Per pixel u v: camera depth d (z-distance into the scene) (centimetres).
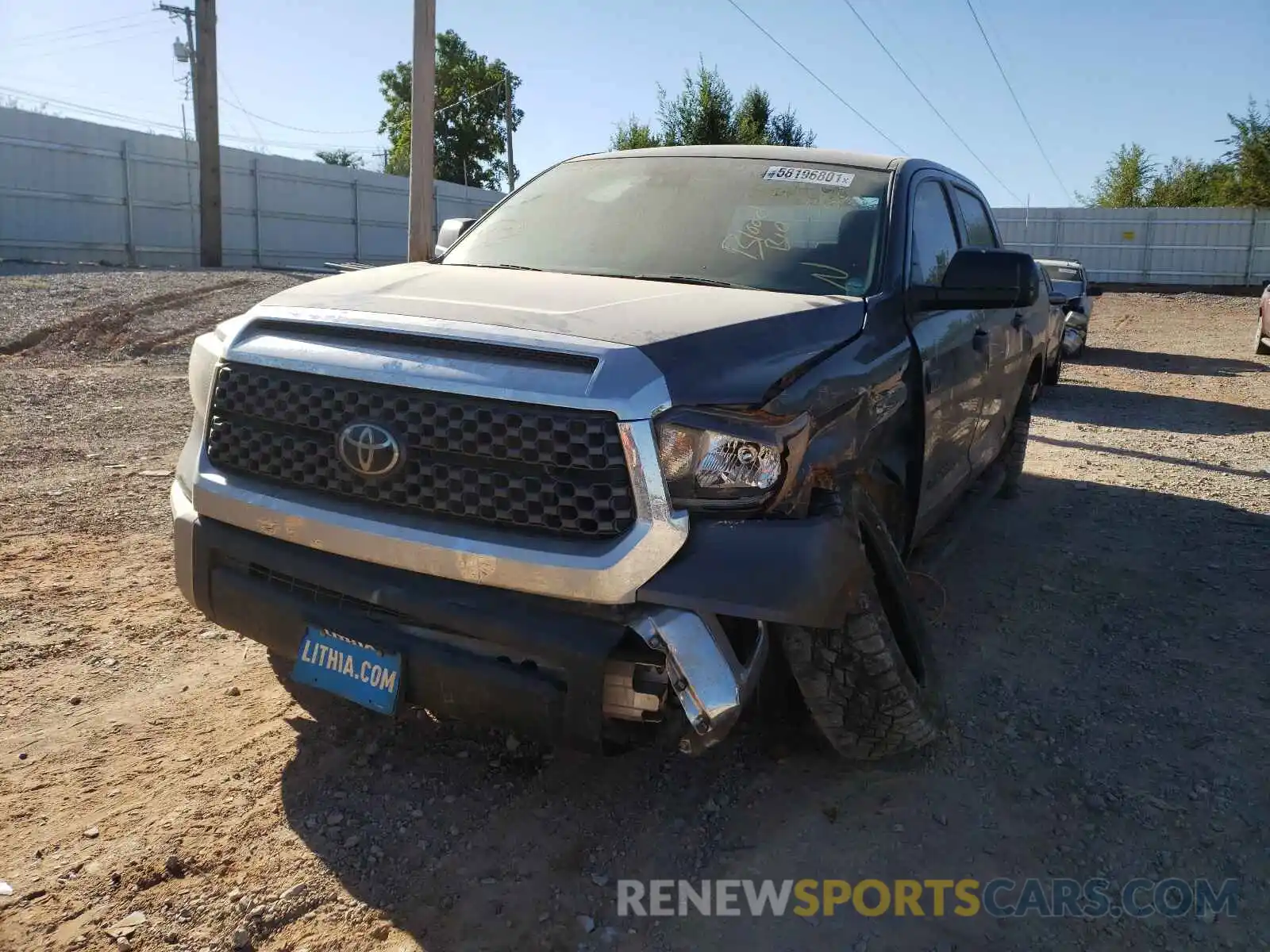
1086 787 307
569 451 230
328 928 236
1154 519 612
